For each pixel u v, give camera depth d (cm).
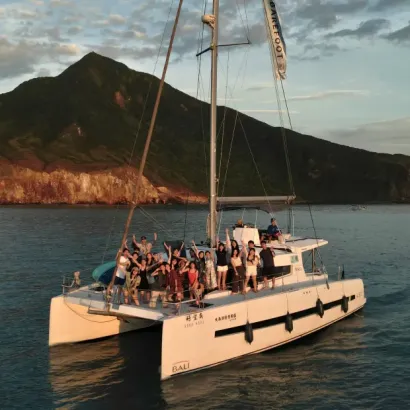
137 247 1623
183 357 1243
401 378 1326
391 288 2508
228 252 1542
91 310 1371
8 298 2264
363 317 1884
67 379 1283
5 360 1430
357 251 4156
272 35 1738
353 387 1268
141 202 16150
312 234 6012
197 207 15250
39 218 8762
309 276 1728
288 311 1495
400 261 3538
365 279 2795
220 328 1309
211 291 1437
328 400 1195
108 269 1516
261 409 1141
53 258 3569
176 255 1470
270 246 1680
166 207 15062
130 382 1259
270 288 1538
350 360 1436
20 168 15650
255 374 1308
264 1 1717
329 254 3938
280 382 1273
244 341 1373
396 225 8056
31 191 15088
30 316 1934
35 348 1532
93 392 1212
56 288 2500
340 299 1766
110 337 1574
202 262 1459
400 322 1820
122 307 1311
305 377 1312
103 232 5828
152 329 1656
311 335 1638
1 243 4553
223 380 1263
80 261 3425
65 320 1481
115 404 1150
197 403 1154
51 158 18350
